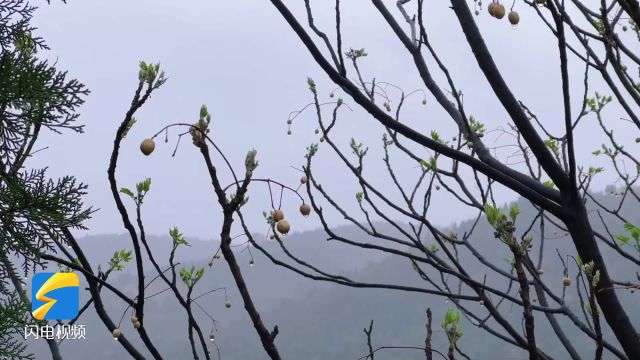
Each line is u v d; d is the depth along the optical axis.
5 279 3.92
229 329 113.19
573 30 2.97
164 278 2.43
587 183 3.47
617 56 3.02
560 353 67.25
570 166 2.16
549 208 2.24
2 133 3.93
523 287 1.29
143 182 2.42
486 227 84.06
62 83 3.93
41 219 3.72
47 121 3.89
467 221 86.38
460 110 2.68
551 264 68.06
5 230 3.74
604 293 2.14
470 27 2.27
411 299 120.19
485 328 2.95
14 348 3.88
